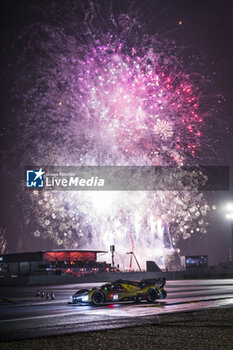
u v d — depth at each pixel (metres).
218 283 34.31
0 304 19.67
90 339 9.84
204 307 15.87
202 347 8.84
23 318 13.97
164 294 18.70
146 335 10.20
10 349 8.88
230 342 9.28
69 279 42.12
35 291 29.75
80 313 15.02
